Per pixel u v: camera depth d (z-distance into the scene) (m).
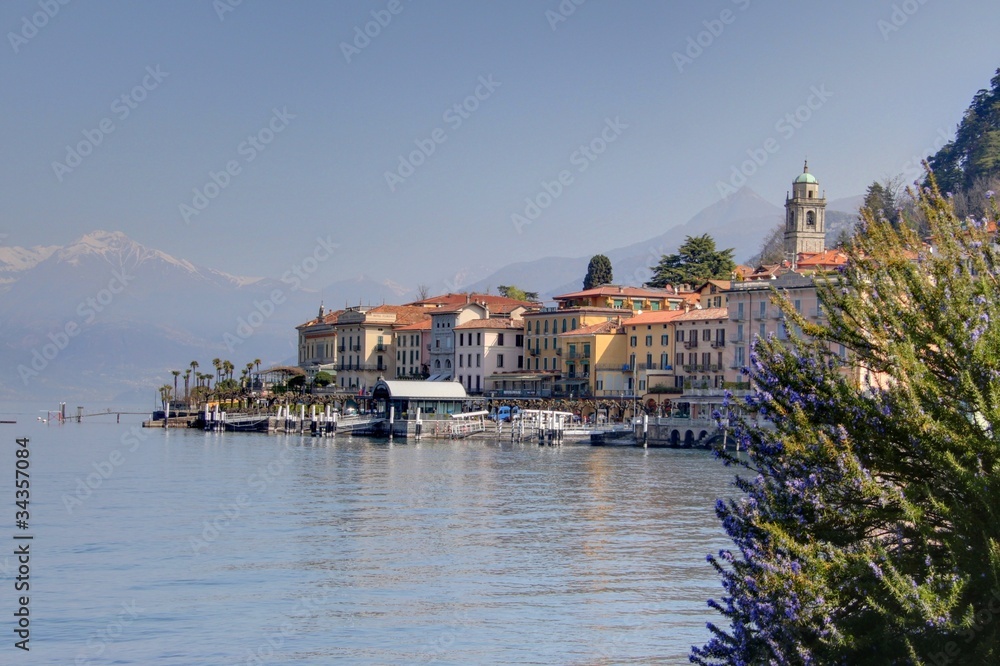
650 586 50.28
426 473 103.00
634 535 63.88
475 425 166.75
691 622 44.25
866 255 23.78
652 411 167.62
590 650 40.53
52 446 148.38
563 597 48.34
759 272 176.00
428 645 41.47
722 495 83.50
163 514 73.94
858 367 23.59
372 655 40.56
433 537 63.56
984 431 21.39
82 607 47.53
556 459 121.75
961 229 23.50
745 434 23.89
